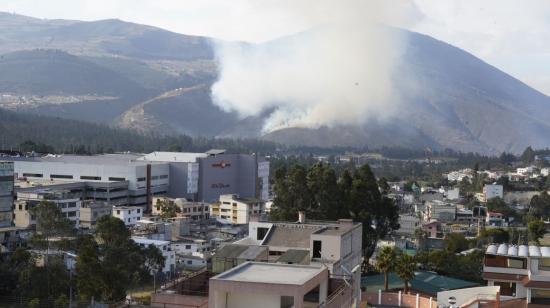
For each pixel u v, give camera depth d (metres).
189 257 179.62
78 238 144.75
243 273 62.47
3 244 165.50
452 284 152.50
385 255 138.12
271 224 107.81
